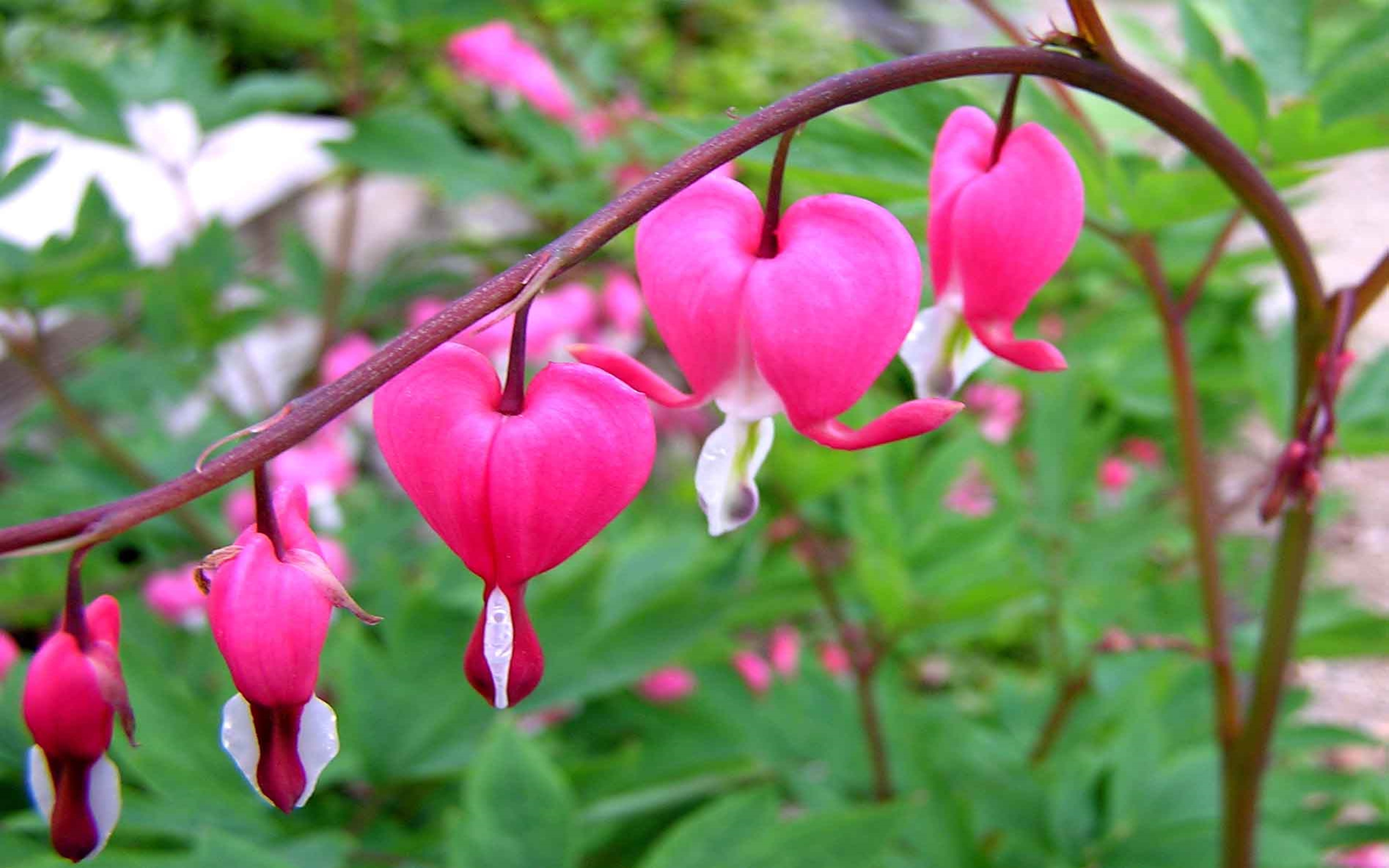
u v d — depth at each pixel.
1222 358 0.61
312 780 0.19
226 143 0.84
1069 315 0.72
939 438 0.61
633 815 0.45
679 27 1.24
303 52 0.95
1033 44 0.23
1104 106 0.42
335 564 0.50
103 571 0.53
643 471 0.20
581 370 0.20
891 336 0.21
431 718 0.37
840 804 0.44
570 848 0.30
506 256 0.65
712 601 0.40
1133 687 0.44
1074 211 0.22
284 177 0.83
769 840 0.30
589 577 0.41
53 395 0.45
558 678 0.39
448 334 0.19
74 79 0.52
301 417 0.19
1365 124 0.25
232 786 0.35
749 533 0.54
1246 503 0.47
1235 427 0.73
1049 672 0.62
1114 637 0.31
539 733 0.46
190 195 0.77
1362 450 0.34
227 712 0.19
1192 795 0.38
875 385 0.44
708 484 0.21
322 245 0.86
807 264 0.21
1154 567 0.60
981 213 0.22
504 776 0.31
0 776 0.34
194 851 0.31
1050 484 0.48
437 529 0.20
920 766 0.40
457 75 0.78
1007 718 0.50
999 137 0.23
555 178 0.65
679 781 0.44
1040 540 0.48
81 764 0.19
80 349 0.67
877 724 0.47
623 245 0.46
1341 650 0.37
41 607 0.50
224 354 0.72
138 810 0.33
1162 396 0.61
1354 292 0.26
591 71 0.68
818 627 0.66
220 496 0.55
